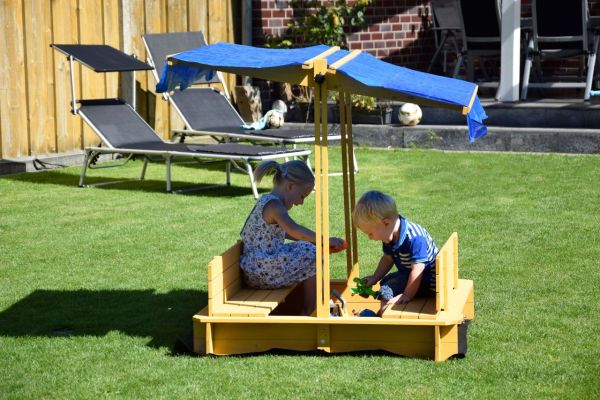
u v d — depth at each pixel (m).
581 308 7.46
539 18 17.06
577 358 6.34
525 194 12.19
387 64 7.38
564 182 12.99
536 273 8.49
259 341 6.54
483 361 6.30
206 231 10.36
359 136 17.16
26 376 6.14
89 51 13.83
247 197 12.44
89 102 13.88
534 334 6.86
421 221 10.68
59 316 7.44
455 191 12.49
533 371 6.10
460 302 6.71
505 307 7.52
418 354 6.42
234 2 19.47
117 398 5.76
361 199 6.74
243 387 5.91
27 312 7.55
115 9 16.52
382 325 6.42
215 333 6.54
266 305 6.65
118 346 6.73
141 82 17.16
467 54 18.53
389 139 16.91
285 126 18.02
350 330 6.48
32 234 10.23
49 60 15.09
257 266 7.03
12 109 14.48
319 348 6.47
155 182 13.66
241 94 19.03
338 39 19.55
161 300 7.86
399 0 20.84
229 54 6.98
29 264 9.01
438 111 17.44
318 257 6.51
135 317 7.41
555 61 20.25
